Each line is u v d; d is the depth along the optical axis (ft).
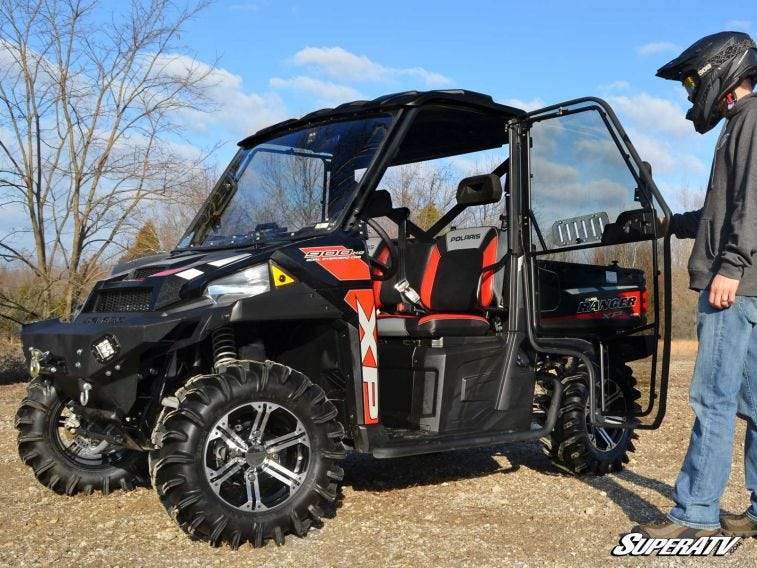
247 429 13.26
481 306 16.57
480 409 15.88
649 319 15.84
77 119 35.35
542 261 16.42
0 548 12.78
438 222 18.90
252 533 12.72
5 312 36.24
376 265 15.65
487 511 14.99
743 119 12.11
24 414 15.78
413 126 17.35
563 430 17.44
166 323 12.45
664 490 16.69
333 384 14.61
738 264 11.82
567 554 12.66
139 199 35.94
